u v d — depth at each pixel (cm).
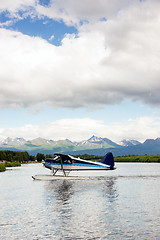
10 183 3109
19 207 1575
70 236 1019
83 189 2431
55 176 3466
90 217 1305
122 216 1318
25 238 1002
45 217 1316
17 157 17625
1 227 1147
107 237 999
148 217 1291
